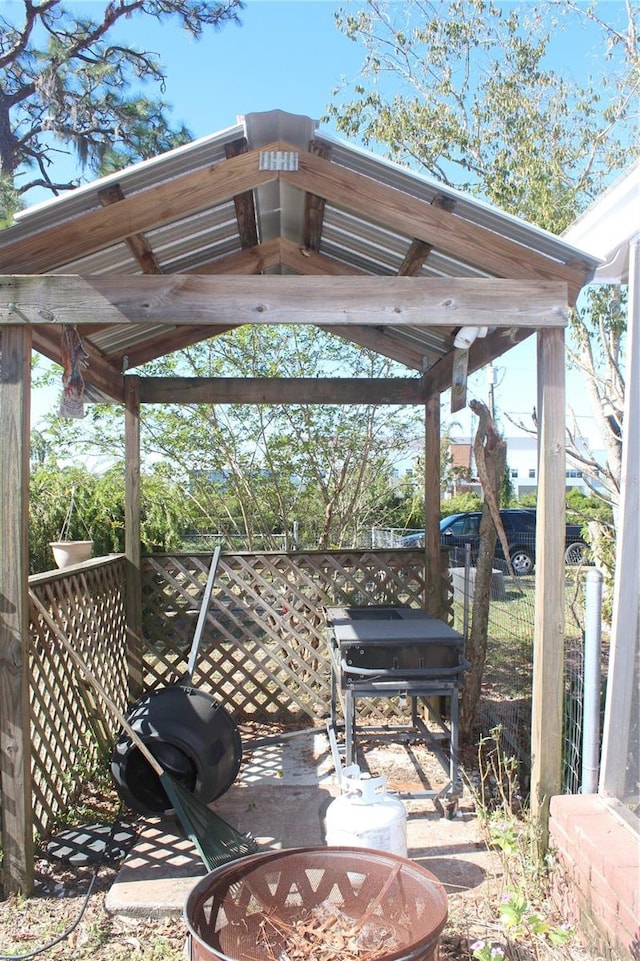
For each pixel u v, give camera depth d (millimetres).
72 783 3943
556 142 8492
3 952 2662
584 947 2609
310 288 3121
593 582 3160
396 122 8602
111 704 3410
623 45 8250
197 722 3551
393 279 3145
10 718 3025
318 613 5410
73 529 7852
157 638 5379
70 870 3273
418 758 4559
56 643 3877
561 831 2879
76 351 3703
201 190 3000
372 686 3691
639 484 2771
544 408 3221
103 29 12109
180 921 2881
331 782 4195
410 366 5328
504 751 4434
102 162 11875
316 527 9406
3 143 12367
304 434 8656
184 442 8453
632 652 2795
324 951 2137
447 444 11219
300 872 2336
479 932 2688
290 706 5570
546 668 3156
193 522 9219
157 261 3818
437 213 3111
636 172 2531
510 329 3676
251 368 8414
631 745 2793
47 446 9109
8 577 3033
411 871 2256
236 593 5445
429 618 4469
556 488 3201
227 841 3211
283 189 3420
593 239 3092
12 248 2990
